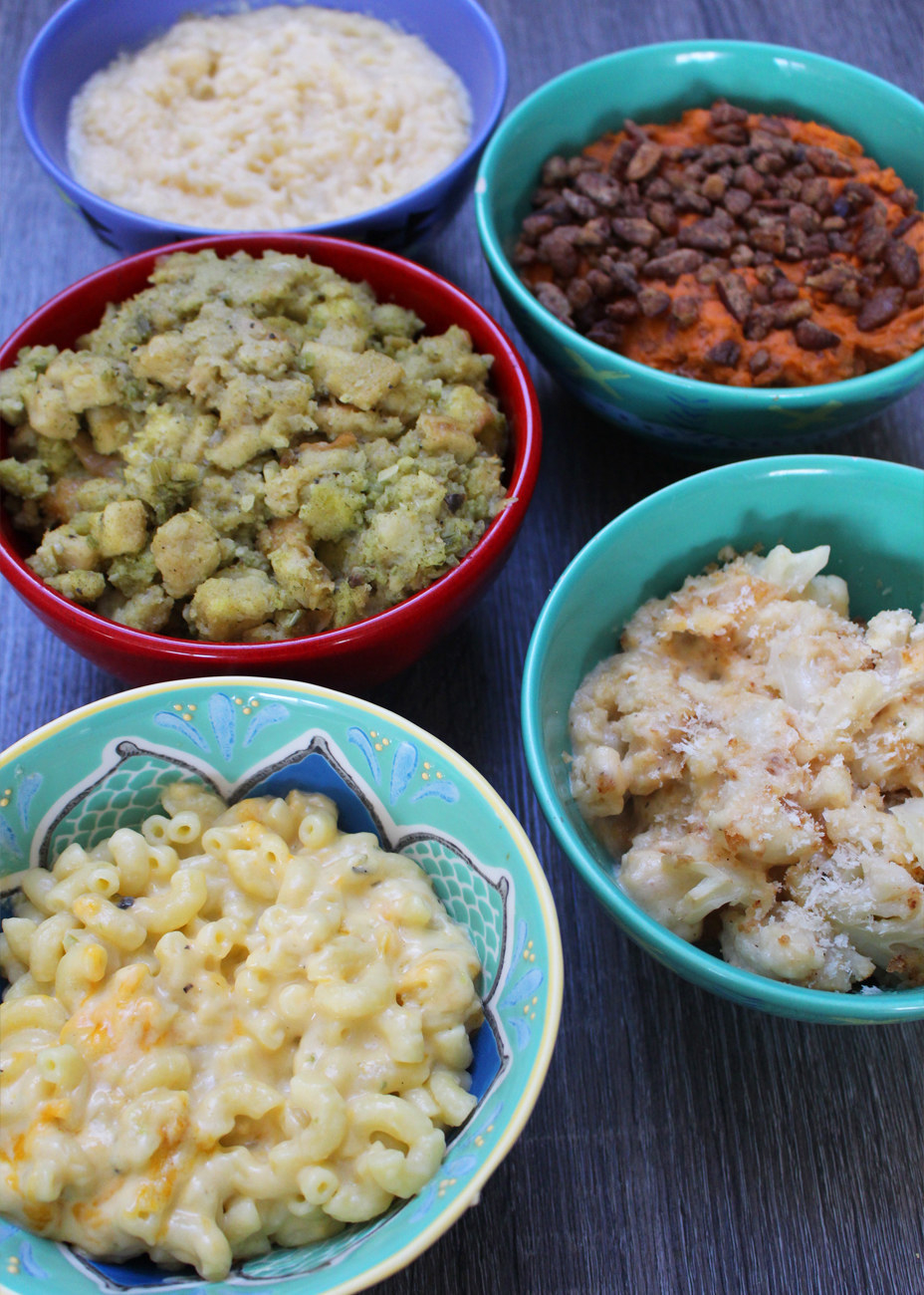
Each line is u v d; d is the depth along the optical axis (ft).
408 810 1.50
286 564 1.57
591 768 1.54
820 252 1.83
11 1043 1.37
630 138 1.94
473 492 1.64
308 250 1.76
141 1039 1.36
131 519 1.58
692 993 1.60
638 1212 1.49
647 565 1.64
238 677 1.46
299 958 1.39
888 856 1.45
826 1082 1.56
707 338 1.79
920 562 1.65
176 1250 1.31
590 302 1.83
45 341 1.71
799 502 1.64
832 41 2.26
